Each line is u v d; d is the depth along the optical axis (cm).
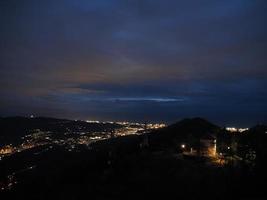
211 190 3197
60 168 5547
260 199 2830
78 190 3875
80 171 4872
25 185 4919
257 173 3456
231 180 3366
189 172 3866
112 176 4153
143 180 3731
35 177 5262
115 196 3381
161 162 4478
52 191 4222
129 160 4781
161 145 5859
